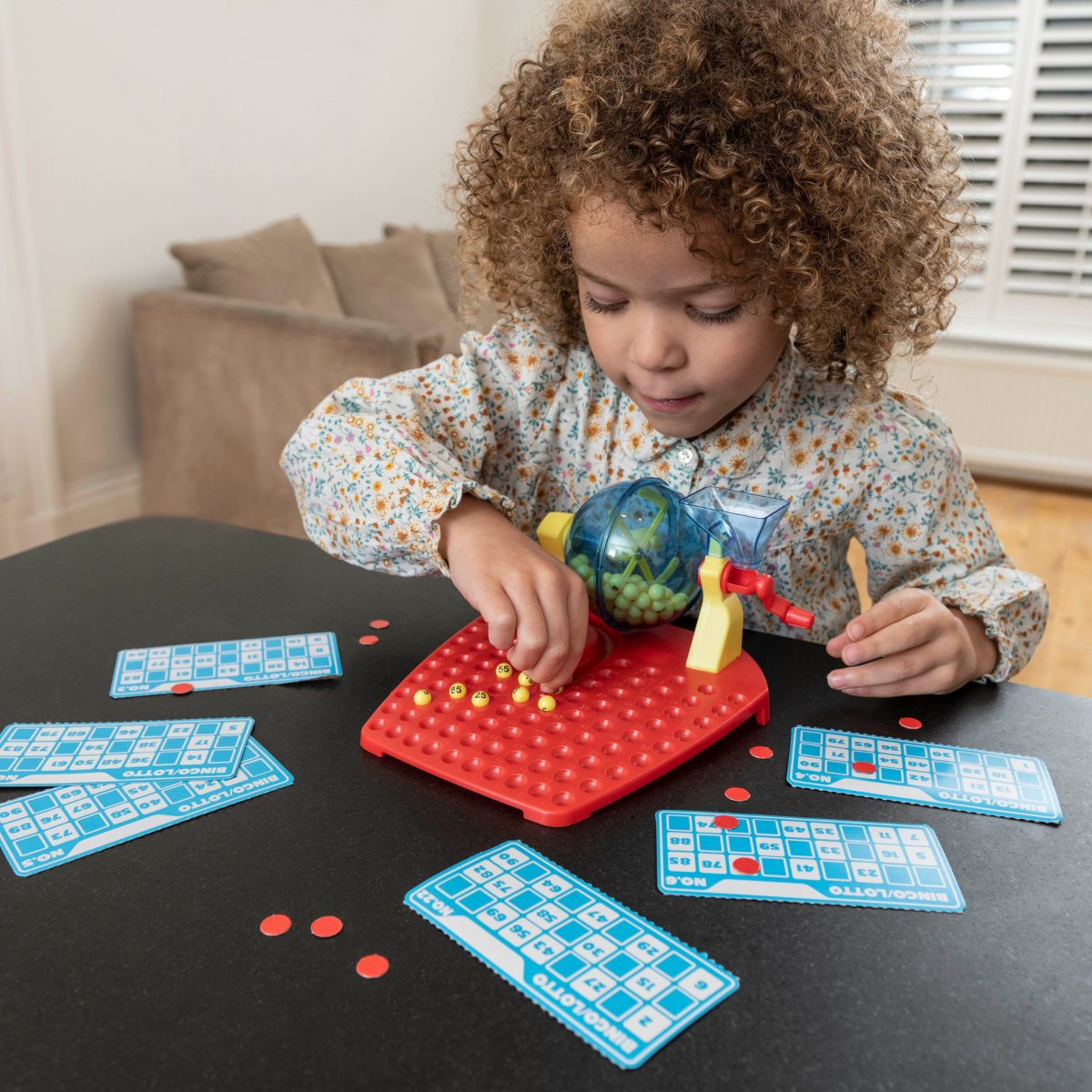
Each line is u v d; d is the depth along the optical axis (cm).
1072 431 336
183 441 261
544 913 52
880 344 83
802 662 78
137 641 79
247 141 298
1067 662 232
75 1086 42
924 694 74
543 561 70
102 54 248
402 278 315
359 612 85
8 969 48
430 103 384
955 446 93
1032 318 346
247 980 47
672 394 73
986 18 324
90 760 64
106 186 256
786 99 69
